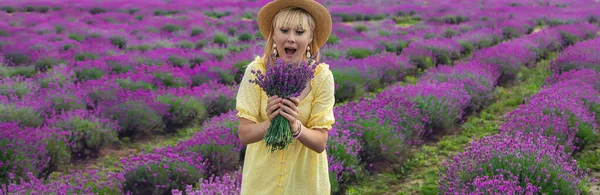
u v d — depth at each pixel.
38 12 27.97
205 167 6.09
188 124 8.92
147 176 5.59
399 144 6.46
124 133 8.19
